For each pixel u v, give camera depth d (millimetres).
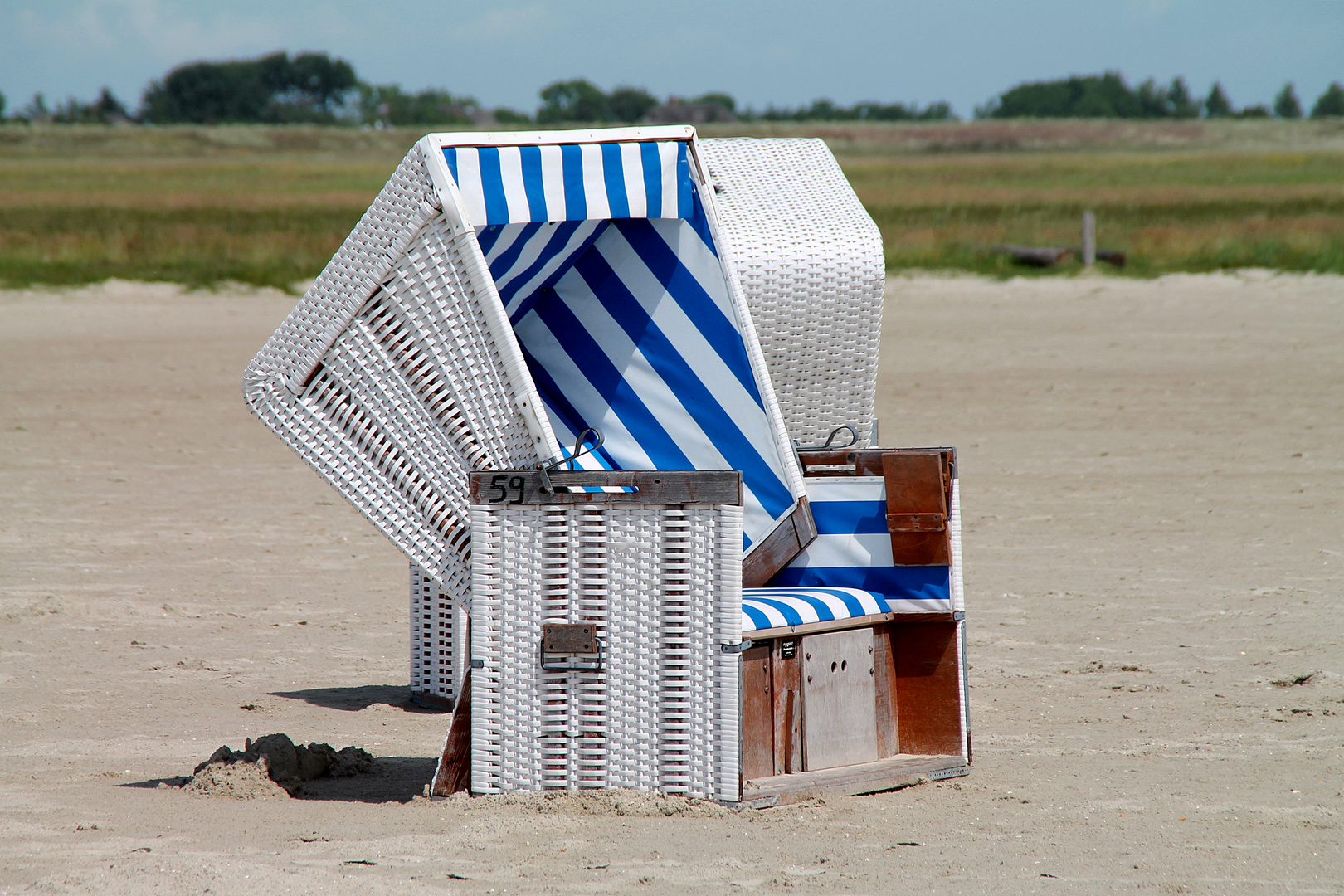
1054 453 26266
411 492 9586
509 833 8531
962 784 9953
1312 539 19281
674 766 9039
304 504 23016
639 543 8992
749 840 8484
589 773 9141
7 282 53062
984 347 39844
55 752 11031
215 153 194125
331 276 9516
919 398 32531
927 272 55469
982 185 113500
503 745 9211
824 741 9891
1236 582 17062
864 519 10383
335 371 9562
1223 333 40656
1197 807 9344
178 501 23109
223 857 8086
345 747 11094
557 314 11453
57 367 37656
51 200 94625
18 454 26984
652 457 10859
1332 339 38656
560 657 9102
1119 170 136375
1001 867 8078
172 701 12781
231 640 15156
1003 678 13438
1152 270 53250
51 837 8570
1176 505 21750
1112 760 10648
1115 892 7664
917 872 7965
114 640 15039
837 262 12711
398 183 9398
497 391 9375
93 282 53688
